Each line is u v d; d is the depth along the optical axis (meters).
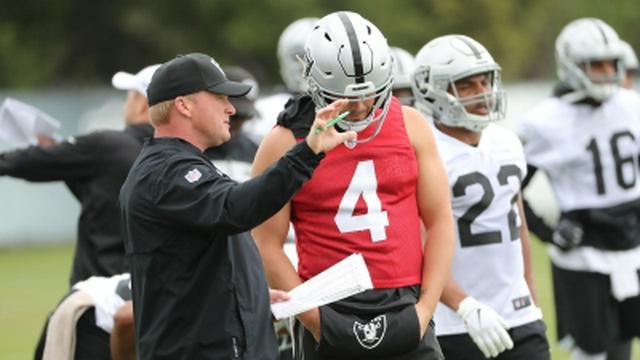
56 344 21.52
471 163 22.91
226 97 17.84
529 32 102.75
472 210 22.78
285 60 35.78
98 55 94.56
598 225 29.08
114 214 24.16
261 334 17.58
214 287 17.20
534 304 23.38
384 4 90.19
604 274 29.00
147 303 17.42
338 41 18.61
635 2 113.06
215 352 17.19
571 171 29.41
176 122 17.66
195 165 17.06
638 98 30.02
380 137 19.16
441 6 92.69
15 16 93.62
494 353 20.50
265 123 33.62
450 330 22.69
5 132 25.28
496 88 22.73
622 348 29.70
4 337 41.31
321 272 19.12
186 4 90.88
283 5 88.06
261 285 17.83
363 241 19.06
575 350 29.59
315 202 19.11
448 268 19.50
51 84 94.69
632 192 29.36
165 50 91.44
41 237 72.56
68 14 93.44
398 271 19.14
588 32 29.22
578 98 29.47
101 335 21.78
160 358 17.30
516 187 23.11
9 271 59.69
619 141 29.38
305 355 19.69
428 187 19.56
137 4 91.50
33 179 24.30
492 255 22.80
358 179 19.06
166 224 17.08
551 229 28.59
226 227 16.56
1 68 92.81
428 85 22.86
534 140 29.55
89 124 73.81
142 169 17.39
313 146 16.38
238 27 88.62
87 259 24.27
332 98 18.75
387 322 18.91
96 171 24.17
